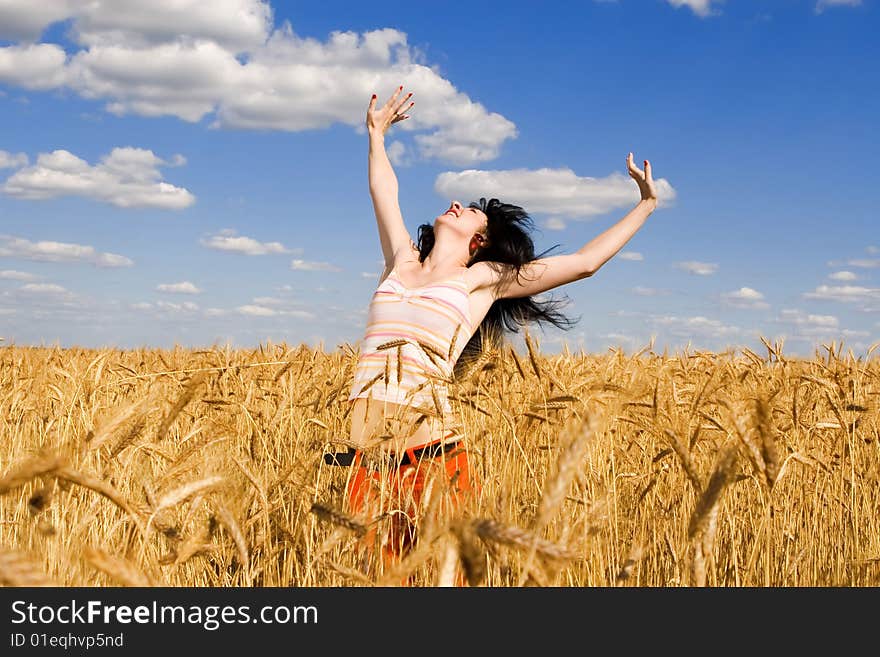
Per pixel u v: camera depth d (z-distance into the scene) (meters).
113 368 5.39
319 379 4.93
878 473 4.36
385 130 4.67
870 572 3.67
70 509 2.99
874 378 5.04
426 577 2.48
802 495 4.12
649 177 4.29
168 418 2.42
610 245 4.18
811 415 4.61
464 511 2.77
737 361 5.20
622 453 3.94
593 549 2.83
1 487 1.59
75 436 3.55
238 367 4.87
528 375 4.11
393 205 4.46
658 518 3.58
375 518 2.57
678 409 3.85
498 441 3.50
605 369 4.96
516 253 4.09
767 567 3.37
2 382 6.24
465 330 3.83
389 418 3.14
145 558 2.32
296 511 3.17
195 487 2.17
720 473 1.87
